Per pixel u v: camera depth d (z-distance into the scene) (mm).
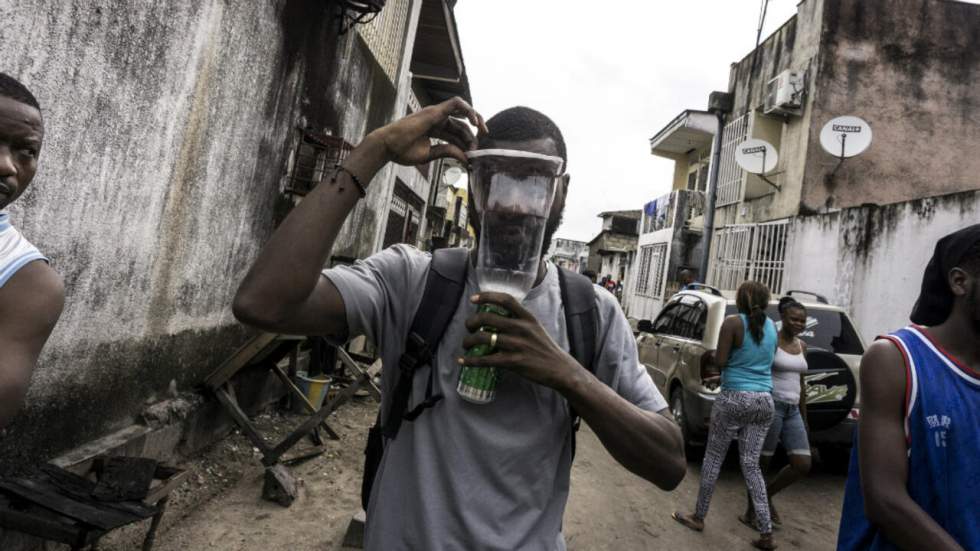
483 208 1134
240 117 3998
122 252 3043
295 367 5621
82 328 2850
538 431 1203
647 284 18812
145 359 3467
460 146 1283
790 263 9992
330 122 5812
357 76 6281
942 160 10500
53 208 2506
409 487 1206
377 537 1217
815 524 4512
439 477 1178
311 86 5125
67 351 2777
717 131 13906
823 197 10484
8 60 2141
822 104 10562
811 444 5156
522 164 1098
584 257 47281
